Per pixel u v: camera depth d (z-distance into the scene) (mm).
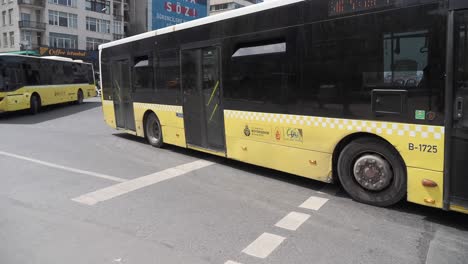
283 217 4910
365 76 5008
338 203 5402
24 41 51844
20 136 11648
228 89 7188
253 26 6531
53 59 21469
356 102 5133
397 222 4684
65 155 8766
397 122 4723
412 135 4598
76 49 58031
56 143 10383
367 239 4227
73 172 7184
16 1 54438
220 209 5215
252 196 5785
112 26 65188
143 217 4926
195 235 4367
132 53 10328
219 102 7449
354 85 5137
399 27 4625
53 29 57219
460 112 4188
